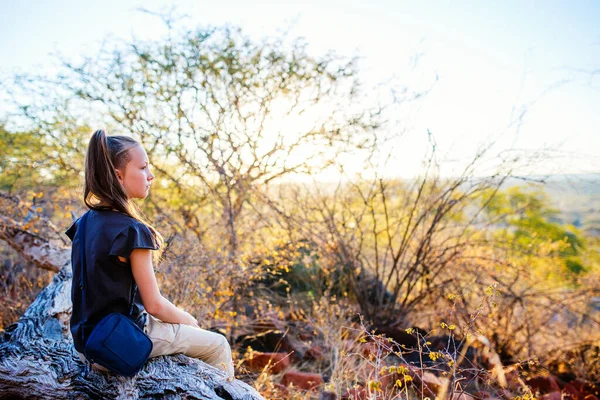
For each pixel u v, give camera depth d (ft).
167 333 6.74
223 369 7.38
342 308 15.51
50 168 17.52
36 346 7.19
